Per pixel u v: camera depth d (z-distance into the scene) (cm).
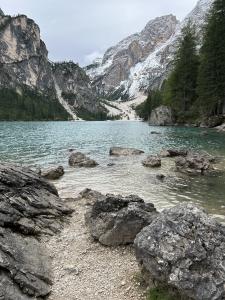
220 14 7462
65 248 1204
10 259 977
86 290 962
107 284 991
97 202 1327
